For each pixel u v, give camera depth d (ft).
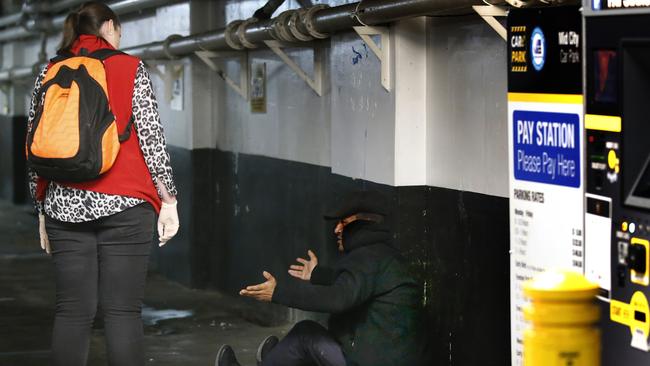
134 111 19.24
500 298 20.33
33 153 18.83
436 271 22.68
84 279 19.51
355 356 19.43
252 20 29.48
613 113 13.53
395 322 19.30
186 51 34.55
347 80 25.53
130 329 19.58
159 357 27.30
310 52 28.63
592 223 14.07
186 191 37.47
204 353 27.68
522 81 15.60
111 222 19.26
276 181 31.30
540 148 15.21
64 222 19.31
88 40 19.74
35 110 19.79
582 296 11.48
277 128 31.14
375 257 19.29
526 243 15.65
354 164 25.30
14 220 58.39
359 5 22.57
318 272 20.72
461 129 21.67
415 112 23.09
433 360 22.66
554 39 14.80
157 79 41.42
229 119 35.17
